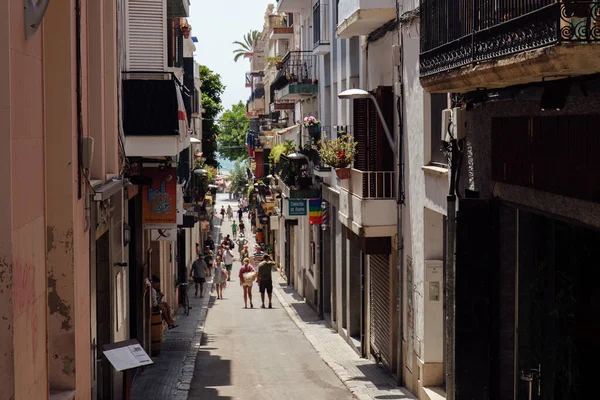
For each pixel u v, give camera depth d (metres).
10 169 6.44
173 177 18.53
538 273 9.99
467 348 10.47
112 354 10.49
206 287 39.25
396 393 16.14
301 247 35.78
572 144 8.22
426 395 14.80
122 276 15.34
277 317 29.59
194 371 18.86
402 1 16.36
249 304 33.84
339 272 24.86
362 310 20.98
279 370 19.16
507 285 10.39
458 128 11.49
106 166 13.70
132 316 17.83
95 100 12.62
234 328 26.59
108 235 13.30
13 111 6.61
